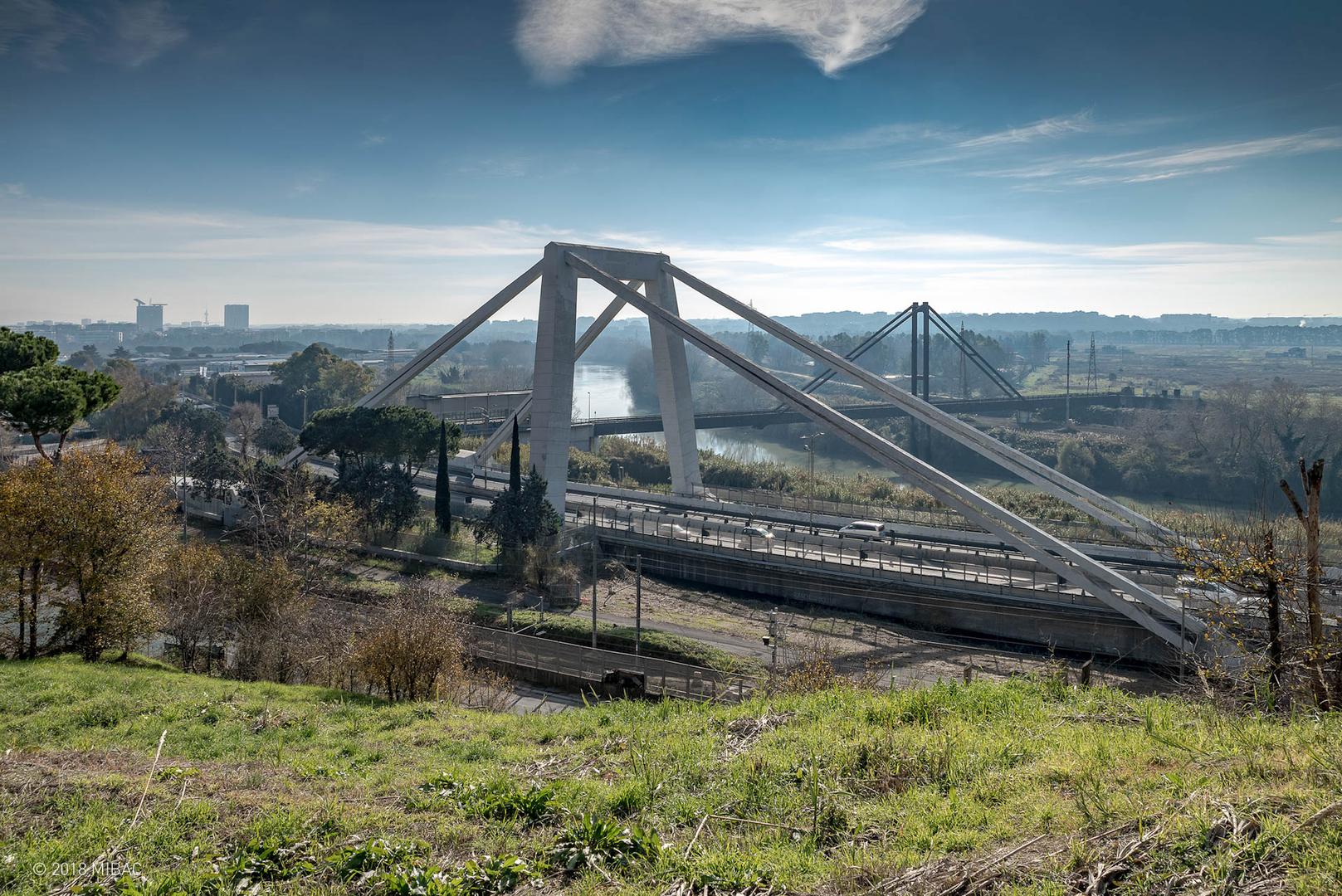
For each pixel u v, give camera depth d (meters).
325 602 43.53
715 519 72.38
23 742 20.22
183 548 42.56
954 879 9.17
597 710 21.45
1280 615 22.47
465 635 38.88
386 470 68.56
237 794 13.88
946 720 15.51
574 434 109.75
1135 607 44.97
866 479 106.38
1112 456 128.25
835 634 50.00
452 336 82.56
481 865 10.83
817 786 12.31
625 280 77.19
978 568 55.88
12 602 33.34
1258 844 8.53
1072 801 10.88
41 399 47.81
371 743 19.88
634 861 10.77
